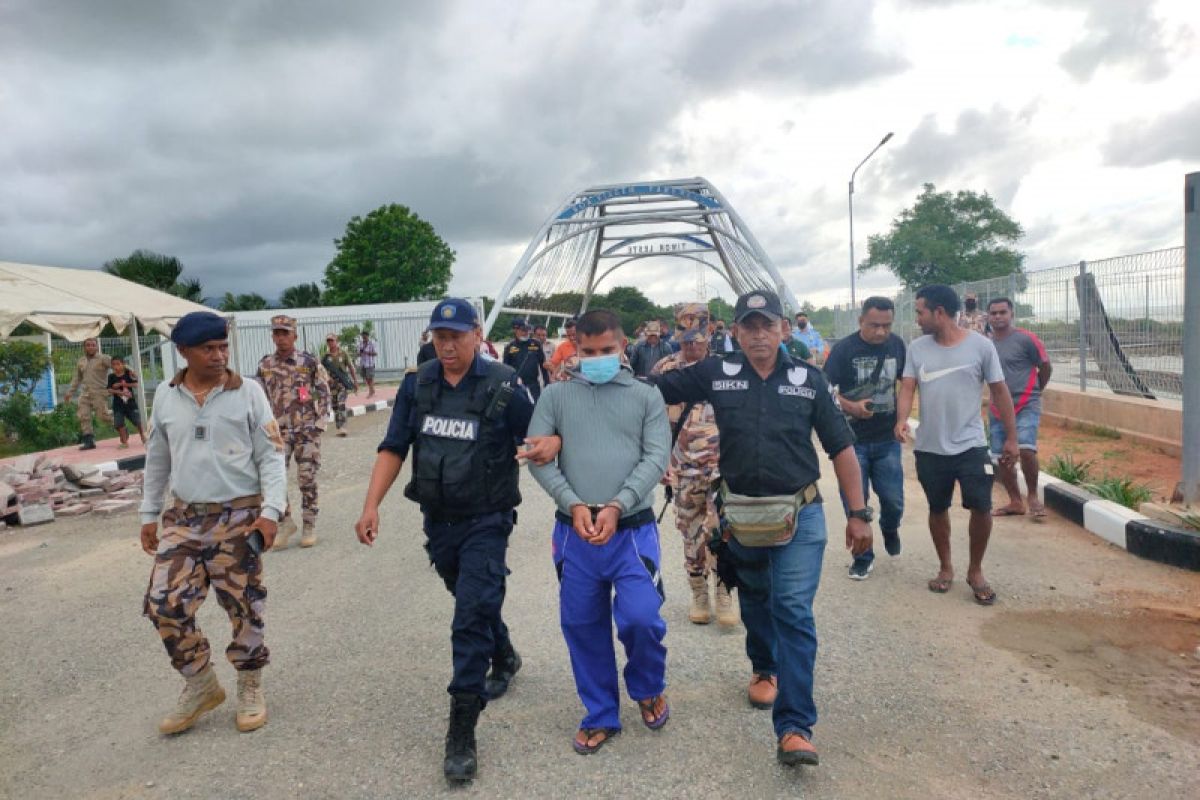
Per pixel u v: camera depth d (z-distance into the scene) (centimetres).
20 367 1703
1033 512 687
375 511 348
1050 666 405
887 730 346
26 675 447
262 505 370
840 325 2797
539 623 487
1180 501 634
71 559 703
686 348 494
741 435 337
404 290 6122
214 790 320
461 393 352
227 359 367
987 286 1536
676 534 702
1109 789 298
